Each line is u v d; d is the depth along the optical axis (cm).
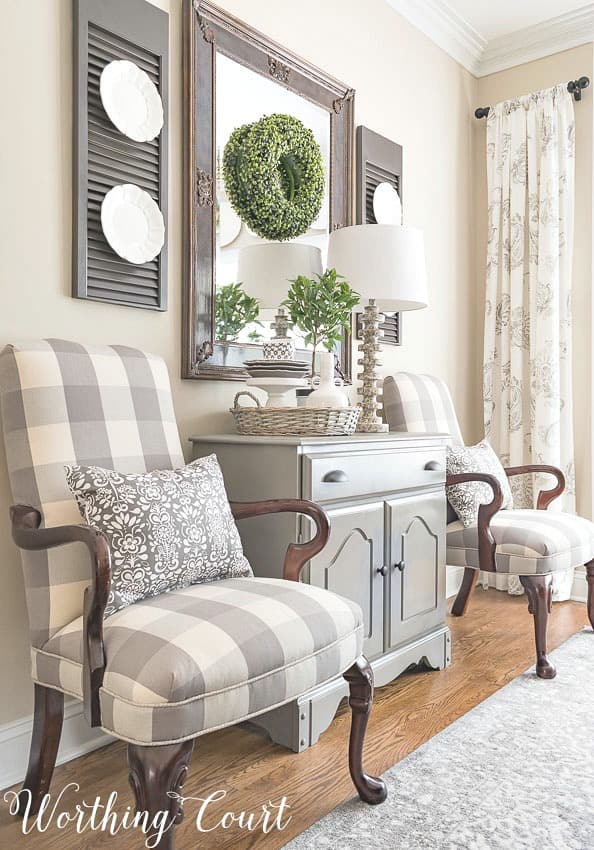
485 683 244
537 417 362
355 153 309
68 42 201
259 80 260
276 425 220
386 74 333
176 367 234
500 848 151
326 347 276
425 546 251
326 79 289
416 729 208
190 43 233
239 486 215
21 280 190
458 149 388
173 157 232
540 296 362
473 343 403
